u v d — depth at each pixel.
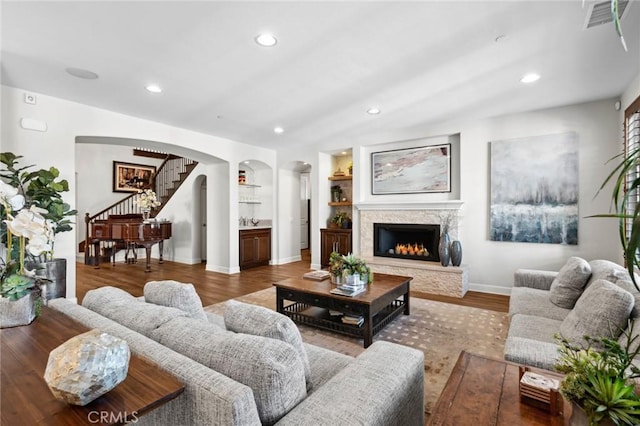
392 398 1.09
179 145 4.94
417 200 5.18
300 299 3.05
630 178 3.30
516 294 2.80
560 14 2.09
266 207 7.05
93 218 7.39
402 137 5.12
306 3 1.99
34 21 2.15
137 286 4.86
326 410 0.98
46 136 3.54
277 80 3.14
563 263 3.98
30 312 1.34
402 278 3.48
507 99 3.69
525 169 4.17
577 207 3.88
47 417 0.74
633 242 0.65
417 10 2.06
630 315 1.71
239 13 2.08
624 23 2.18
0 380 0.89
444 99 3.69
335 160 6.80
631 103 3.20
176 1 1.96
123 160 8.81
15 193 1.34
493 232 4.39
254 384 0.97
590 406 0.83
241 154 6.11
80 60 2.72
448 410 1.10
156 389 0.85
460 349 2.67
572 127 3.90
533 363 1.47
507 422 1.03
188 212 7.23
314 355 1.65
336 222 6.41
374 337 2.92
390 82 3.20
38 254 1.28
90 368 0.76
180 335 1.20
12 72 2.96
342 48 2.54
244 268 6.30
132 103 3.79
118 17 2.12
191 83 3.21
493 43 2.46
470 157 4.57
